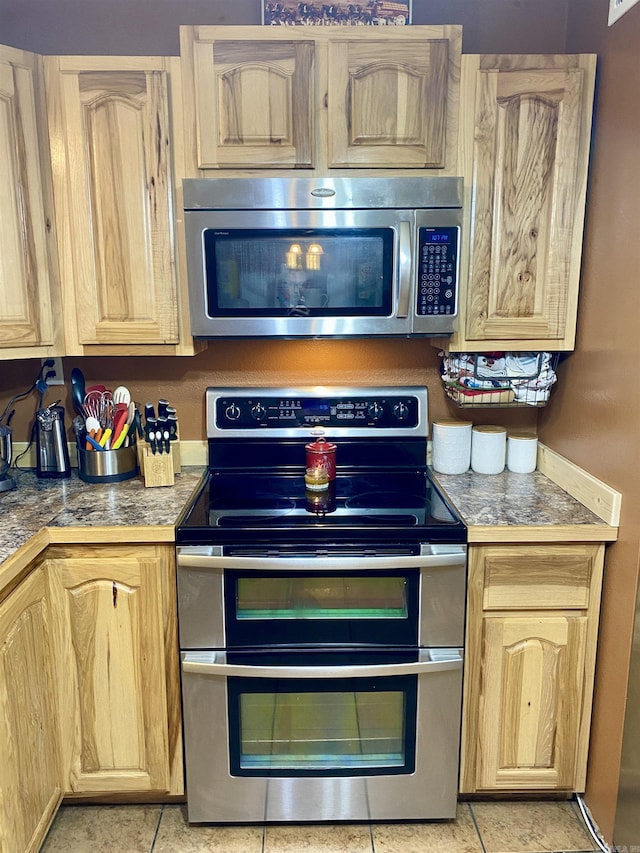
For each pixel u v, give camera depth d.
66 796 1.78
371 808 1.76
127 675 1.69
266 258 1.77
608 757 1.66
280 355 2.19
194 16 2.01
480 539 1.63
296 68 1.71
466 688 1.72
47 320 1.81
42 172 1.75
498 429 2.14
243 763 1.73
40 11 2.00
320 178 1.73
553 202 1.78
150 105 1.72
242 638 1.66
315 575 1.64
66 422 2.21
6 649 1.38
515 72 1.72
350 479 2.07
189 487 1.97
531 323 1.85
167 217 1.78
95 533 1.62
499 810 1.83
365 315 1.80
